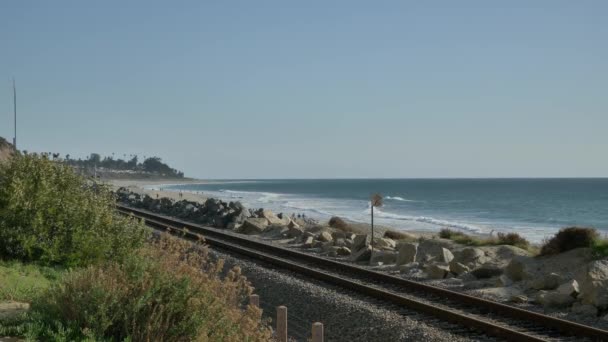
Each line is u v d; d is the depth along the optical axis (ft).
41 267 42.73
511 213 271.28
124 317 26.27
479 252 66.23
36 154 49.60
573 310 43.65
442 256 67.56
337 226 120.26
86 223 46.70
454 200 408.46
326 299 44.96
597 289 43.83
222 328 27.22
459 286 54.85
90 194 50.55
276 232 106.22
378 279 57.26
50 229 45.96
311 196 499.10
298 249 85.71
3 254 43.86
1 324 26.96
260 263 66.13
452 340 35.22
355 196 504.02
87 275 28.86
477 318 41.37
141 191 410.93
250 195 508.12
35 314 27.94
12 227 44.45
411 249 67.56
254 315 29.48
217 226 123.65
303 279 56.29
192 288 27.94
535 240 146.61
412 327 37.19
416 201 396.57
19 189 44.78
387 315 40.04
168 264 30.04
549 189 637.30
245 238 94.53
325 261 66.80
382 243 80.28
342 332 39.50
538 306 45.98
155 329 25.82
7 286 34.73
